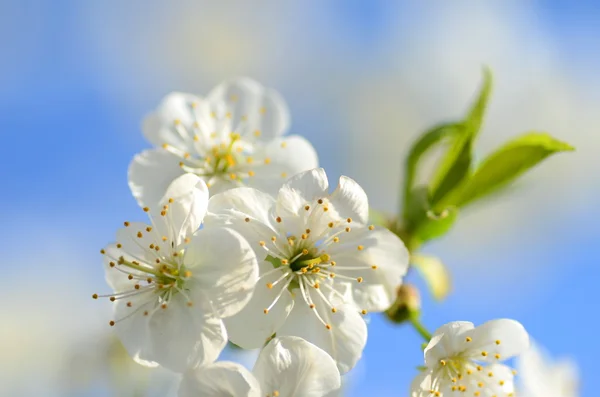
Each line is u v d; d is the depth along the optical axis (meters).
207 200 0.27
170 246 0.27
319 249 0.28
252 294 0.27
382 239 0.28
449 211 0.29
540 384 0.30
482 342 0.28
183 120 0.30
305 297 0.27
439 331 0.27
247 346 0.27
